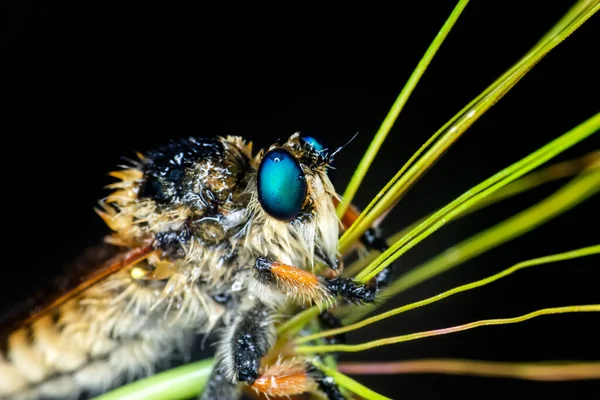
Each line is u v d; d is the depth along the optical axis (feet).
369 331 0.26
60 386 0.24
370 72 0.31
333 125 0.30
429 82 0.29
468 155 0.28
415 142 0.29
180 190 0.23
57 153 0.31
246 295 0.23
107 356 0.24
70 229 0.30
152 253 0.23
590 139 0.26
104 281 0.23
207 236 0.23
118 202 0.23
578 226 0.26
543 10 0.29
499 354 0.26
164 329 0.24
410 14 0.31
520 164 0.20
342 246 0.21
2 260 0.30
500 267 0.26
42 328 0.24
